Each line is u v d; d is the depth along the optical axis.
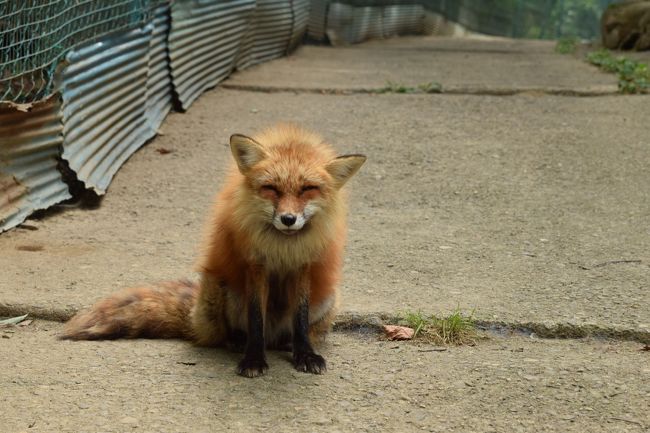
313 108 11.05
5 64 6.09
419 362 4.38
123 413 3.67
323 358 4.29
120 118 8.34
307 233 4.21
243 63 14.02
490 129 10.05
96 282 5.38
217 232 4.42
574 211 7.28
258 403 3.83
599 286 5.50
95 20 7.86
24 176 6.49
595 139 9.55
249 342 4.26
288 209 3.98
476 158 8.88
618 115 10.67
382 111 10.95
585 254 6.20
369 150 9.11
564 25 29.97
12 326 4.77
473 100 11.76
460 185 8.03
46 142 6.73
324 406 3.82
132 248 6.13
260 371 4.16
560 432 3.61
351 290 5.40
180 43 10.43
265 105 11.15
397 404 3.86
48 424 3.54
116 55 8.18
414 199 7.63
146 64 9.11
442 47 21.25
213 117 10.34
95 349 4.45
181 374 4.14
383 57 17.78
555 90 12.21
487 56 18.41
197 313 4.51
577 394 3.98
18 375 4.04
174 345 4.58
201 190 7.69
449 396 3.95
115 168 7.95
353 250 6.23
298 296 4.33
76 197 7.19
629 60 15.16
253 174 4.14
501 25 30.78
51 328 4.79
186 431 3.53
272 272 4.37
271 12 15.11
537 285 5.54
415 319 4.82
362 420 3.69
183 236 6.46
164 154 8.76
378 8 23.88
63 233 6.43
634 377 4.19
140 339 4.66
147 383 4.01
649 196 7.65
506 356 4.48
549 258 6.12
